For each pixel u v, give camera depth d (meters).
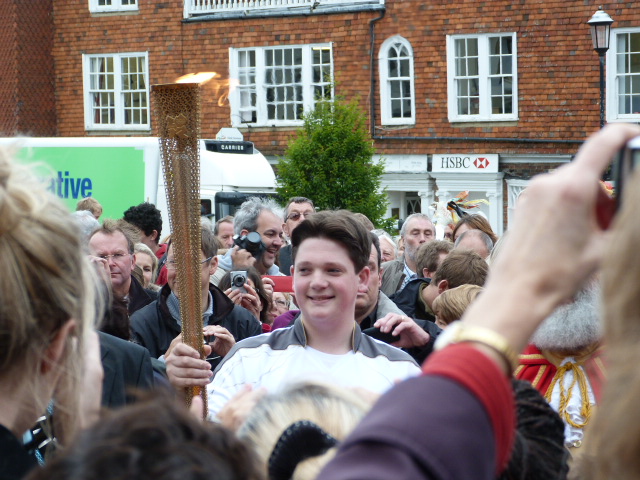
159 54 27.39
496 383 1.20
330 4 25.94
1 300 1.72
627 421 1.07
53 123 28.31
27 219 1.76
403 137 25.48
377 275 5.92
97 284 2.08
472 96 24.86
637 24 22.97
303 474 1.82
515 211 1.37
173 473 1.17
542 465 2.05
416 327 4.98
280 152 26.81
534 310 1.24
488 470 1.17
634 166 1.22
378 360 4.36
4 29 27.47
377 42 25.48
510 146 24.47
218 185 19.59
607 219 1.27
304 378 2.14
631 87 23.25
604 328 1.13
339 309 4.32
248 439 1.91
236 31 26.77
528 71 24.09
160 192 18.98
